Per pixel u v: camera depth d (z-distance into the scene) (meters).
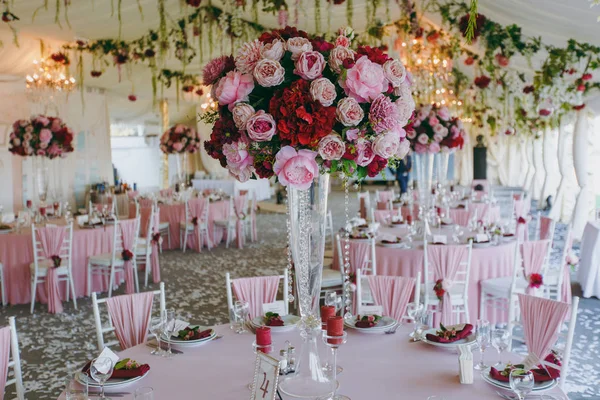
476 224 6.69
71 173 11.88
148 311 3.41
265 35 2.32
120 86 12.29
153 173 18.45
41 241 6.34
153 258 7.62
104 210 8.55
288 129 2.09
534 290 5.09
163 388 2.34
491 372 2.32
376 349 2.75
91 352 4.93
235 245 10.25
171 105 14.60
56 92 11.34
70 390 2.19
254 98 2.25
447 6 6.77
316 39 2.29
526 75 8.66
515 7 5.51
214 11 8.34
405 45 9.26
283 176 2.12
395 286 3.67
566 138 10.41
